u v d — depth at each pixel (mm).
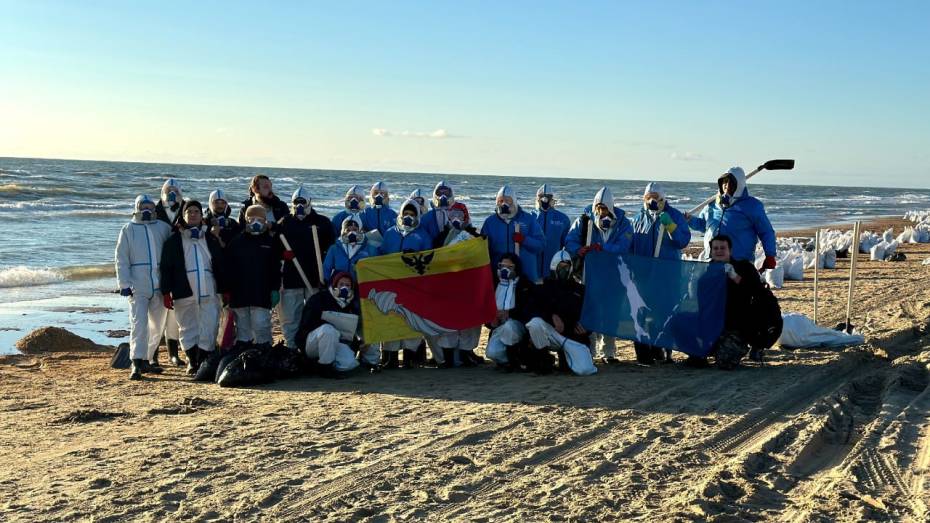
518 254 10336
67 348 12734
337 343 9766
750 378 9383
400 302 10148
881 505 5512
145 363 10391
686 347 9852
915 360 10148
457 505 5605
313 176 140125
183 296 10133
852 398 8578
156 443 7027
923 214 57812
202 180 80625
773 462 6500
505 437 7156
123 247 10117
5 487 5938
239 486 5926
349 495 5754
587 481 6055
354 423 7648
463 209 10742
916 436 7102
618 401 8406
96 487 5930
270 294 10344
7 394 9234
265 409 8281
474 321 10258
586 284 10039
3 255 24078
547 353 9859
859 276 21016
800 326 11195
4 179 63781
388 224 11305
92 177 75125
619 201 75500
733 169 10352
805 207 83938
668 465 6410
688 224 10938
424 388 9188
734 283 9875
